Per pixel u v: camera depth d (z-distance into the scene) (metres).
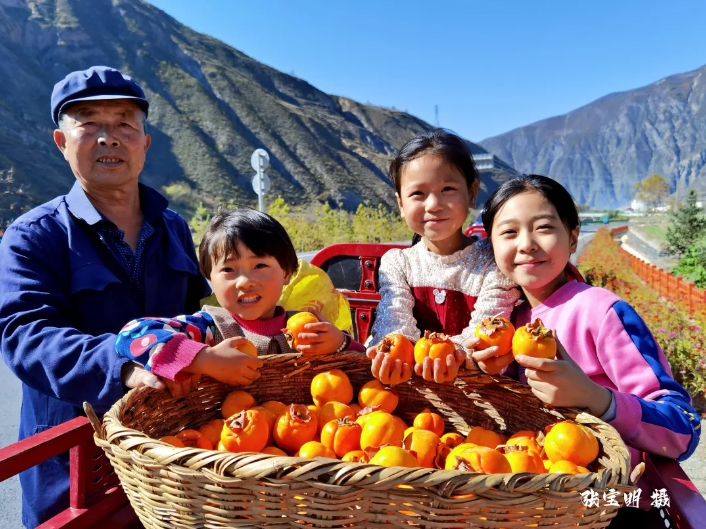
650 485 1.63
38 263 1.94
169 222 2.42
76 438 1.64
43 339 1.73
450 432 1.94
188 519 1.22
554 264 1.91
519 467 1.38
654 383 1.71
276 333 2.13
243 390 1.96
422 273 2.40
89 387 1.68
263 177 11.38
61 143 2.20
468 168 2.26
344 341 2.04
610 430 1.43
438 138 2.24
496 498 1.11
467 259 2.35
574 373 1.54
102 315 2.04
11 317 1.79
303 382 2.03
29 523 2.04
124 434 1.28
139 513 1.34
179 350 1.63
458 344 1.94
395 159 2.35
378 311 2.42
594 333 1.83
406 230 28.34
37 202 43.88
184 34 97.25
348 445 1.65
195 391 1.84
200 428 1.83
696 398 5.79
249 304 2.00
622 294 10.34
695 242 18.83
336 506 1.13
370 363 2.04
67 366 1.68
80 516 1.67
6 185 43.53
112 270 2.10
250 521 1.17
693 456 4.70
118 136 2.12
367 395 1.90
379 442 1.63
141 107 2.22
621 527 1.74
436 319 2.36
